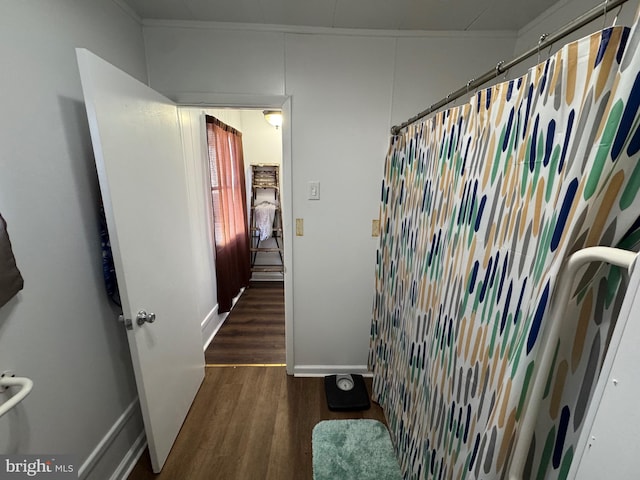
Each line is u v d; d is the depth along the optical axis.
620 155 0.45
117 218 1.10
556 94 0.56
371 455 1.50
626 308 0.38
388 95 1.70
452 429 0.90
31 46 0.93
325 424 1.69
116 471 1.33
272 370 2.17
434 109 1.17
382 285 1.82
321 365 2.13
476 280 0.81
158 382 1.40
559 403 0.58
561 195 0.51
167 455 1.47
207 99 1.66
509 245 0.68
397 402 1.51
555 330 0.52
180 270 1.67
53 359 1.01
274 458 1.49
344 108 1.71
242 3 1.39
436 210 1.10
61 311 1.04
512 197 0.68
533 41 1.52
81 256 1.14
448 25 1.57
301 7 1.42
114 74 1.10
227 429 1.65
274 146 3.68
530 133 0.63
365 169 1.80
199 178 2.46
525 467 0.66
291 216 1.86
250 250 3.81
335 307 2.03
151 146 1.37
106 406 1.28
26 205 0.91
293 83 1.67
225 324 2.87
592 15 0.52
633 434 0.36
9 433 0.86
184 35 1.58
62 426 1.05
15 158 0.88
